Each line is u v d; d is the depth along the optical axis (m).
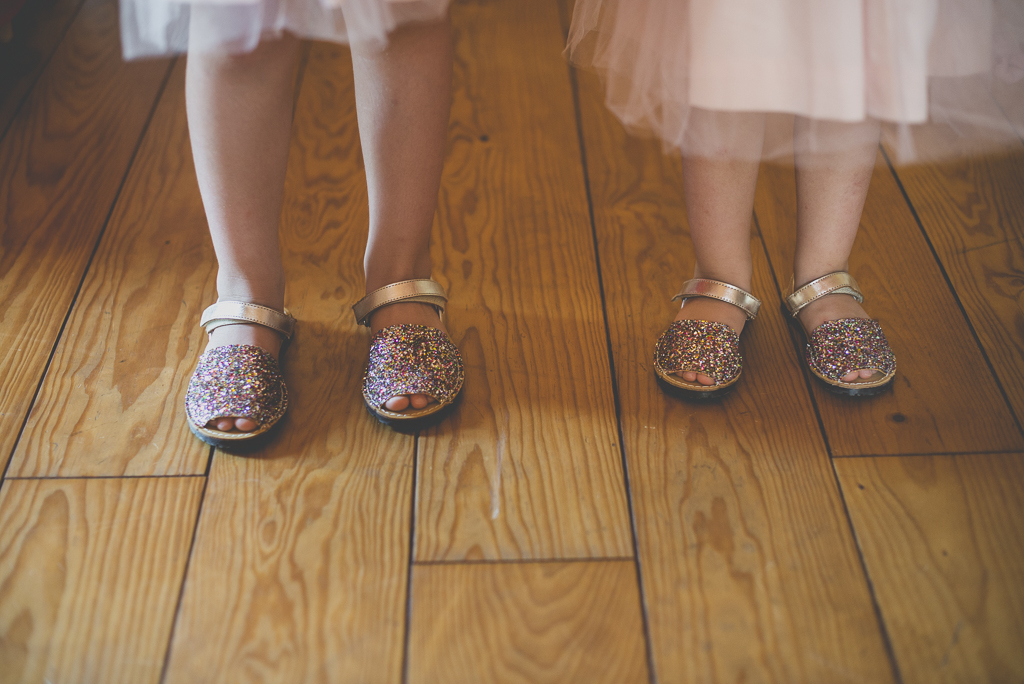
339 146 1.37
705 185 0.92
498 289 1.12
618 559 0.81
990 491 0.87
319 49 1.59
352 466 0.89
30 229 1.19
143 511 0.84
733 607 0.77
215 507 0.85
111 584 0.78
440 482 0.87
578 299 1.11
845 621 0.75
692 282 1.00
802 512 0.85
